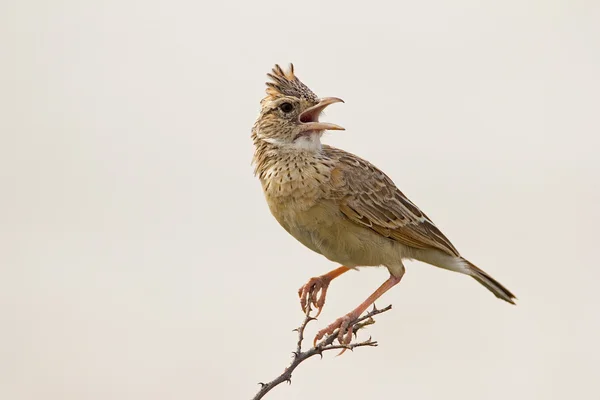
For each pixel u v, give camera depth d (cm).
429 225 1189
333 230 1099
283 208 1101
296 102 1092
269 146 1105
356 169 1120
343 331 1051
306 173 1075
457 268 1221
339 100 1099
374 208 1113
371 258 1136
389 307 888
